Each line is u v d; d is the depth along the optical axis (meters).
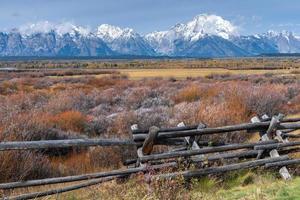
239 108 23.97
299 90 39.50
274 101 26.20
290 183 12.16
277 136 13.73
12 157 12.80
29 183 10.20
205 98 33.31
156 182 10.17
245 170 12.81
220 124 18.81
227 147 12.70
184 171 11.73
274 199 10.66
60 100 35.62
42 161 14.27
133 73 133.50
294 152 13.98
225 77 84.12
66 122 24.48
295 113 27.86
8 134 15.66
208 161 12.55
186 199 10.12
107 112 33.84
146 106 35.94
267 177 12.61
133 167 12.31
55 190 10.51
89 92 49.16
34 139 17.75
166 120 22.59
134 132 11.83
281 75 92.19
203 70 159.25
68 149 18.16
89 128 24.42
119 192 9.97
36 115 22.31
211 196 11.12
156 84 61.41
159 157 11.75
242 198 10.84
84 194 10.95
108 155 16.38
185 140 12.79
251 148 14.09
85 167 15.57
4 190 11.23
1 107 26.59
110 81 73.25
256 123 13.34
